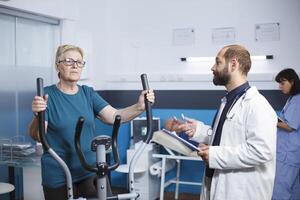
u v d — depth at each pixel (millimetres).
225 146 2021
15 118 3945
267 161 1930
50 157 2035
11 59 3885
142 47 4902
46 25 4309
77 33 4523
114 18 5031
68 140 2041
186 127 2477
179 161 4512
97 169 1766
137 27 4914
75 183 2100
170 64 4773
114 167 1806
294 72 3709
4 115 3828
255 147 1900
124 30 4984
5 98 3830
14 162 3381
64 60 2041
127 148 4746
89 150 2088
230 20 4469
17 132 3969
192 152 3969
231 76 2100
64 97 2098
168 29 4762
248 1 4379
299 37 4199
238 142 2002
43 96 1760
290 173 3650
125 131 4762
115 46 5047
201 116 4586
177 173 4559
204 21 4586
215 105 4516
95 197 1957
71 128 2053
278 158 3672
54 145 2045
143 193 4199
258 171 2010
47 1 4047
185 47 4691
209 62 4582
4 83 3818
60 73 2092
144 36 4887
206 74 4547
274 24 4289
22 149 3475
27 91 4078
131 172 1928
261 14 4340
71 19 4418
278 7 4266
